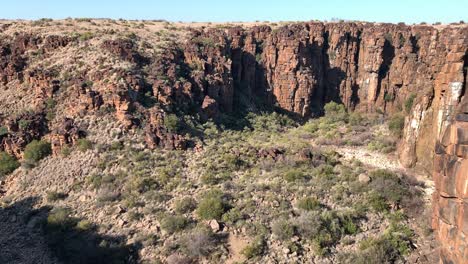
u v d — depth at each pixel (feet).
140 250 99.60
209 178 122.31
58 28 211.20
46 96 157.17
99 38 192.85
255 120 203.31
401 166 132.98
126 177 124.67
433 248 93.40
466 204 61.62
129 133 143.33
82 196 120.16
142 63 181.68
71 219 111.24
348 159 141.28
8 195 127.24
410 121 132.46
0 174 135.85
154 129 144.56
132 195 117.50
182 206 110.22
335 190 114.83
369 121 210.59
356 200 110.93
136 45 195.11
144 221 107.96
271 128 200.34
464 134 64.69
